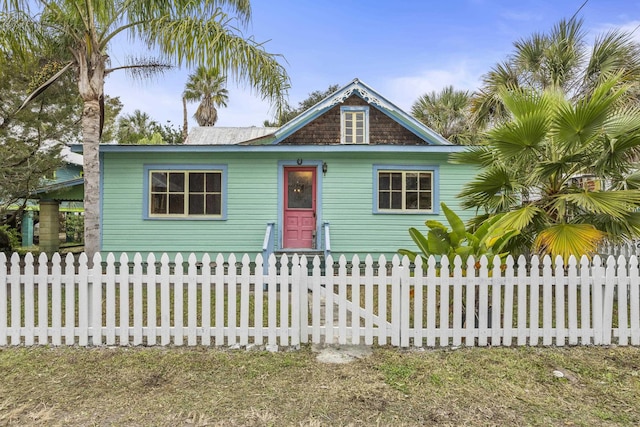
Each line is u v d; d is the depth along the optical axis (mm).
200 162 8391
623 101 6516
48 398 2623
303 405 2553
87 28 5863
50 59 7363
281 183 8477
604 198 4254
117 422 2342
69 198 10961
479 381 2920
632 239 4574
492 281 3621
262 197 8445
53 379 2914
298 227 8648
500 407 2541
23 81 8906
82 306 3594
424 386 2836
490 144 5035
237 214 8438
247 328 3650
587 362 3262
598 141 4598
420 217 8484
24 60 6344
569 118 4281
